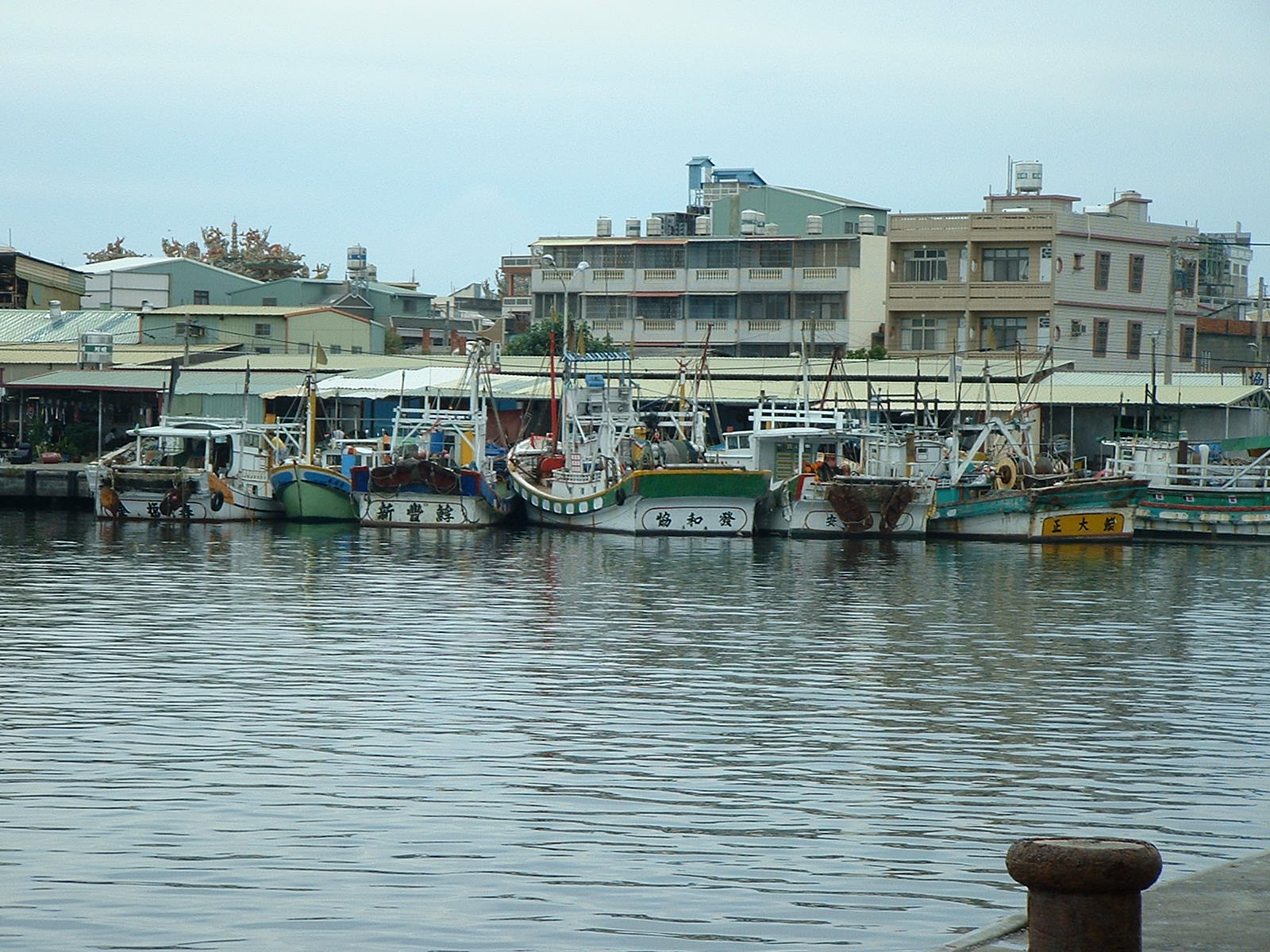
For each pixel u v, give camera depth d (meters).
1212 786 27.33
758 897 21.23
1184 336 133.38
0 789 26.28
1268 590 58.31
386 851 23.12
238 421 89.25
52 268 155.50
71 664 38.28
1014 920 15.35
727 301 137.00
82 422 109.31
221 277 157.50
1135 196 134.88
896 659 40.66
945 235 125.50
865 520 78.94
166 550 69.56
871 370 111.06
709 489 77.94
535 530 83.00
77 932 19.86
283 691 35.00
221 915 20.48
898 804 25.95
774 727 31.73
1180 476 81.69
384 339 146.38
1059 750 29.95
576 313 140.75
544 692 35.31
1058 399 99.94
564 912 20.64
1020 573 64.25
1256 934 14.65
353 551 70.38
